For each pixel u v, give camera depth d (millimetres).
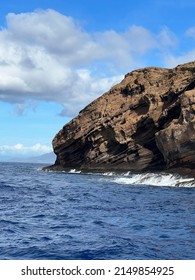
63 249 12086
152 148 52656
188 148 39719
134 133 54656
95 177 49781
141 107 56469
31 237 13773
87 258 11164
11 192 31016
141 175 44031
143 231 14859
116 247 12289
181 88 49531
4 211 20156
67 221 17047
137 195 28469
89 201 24938
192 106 40438
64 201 24875
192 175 37906
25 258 11188
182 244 12820
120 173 52844
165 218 17922
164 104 51594
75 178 49281
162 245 12648
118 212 19891
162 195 28359
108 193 29938
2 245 12586
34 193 30328
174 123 43188
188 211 20375
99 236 13930
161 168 48625
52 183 41156
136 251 11859
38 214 19062
